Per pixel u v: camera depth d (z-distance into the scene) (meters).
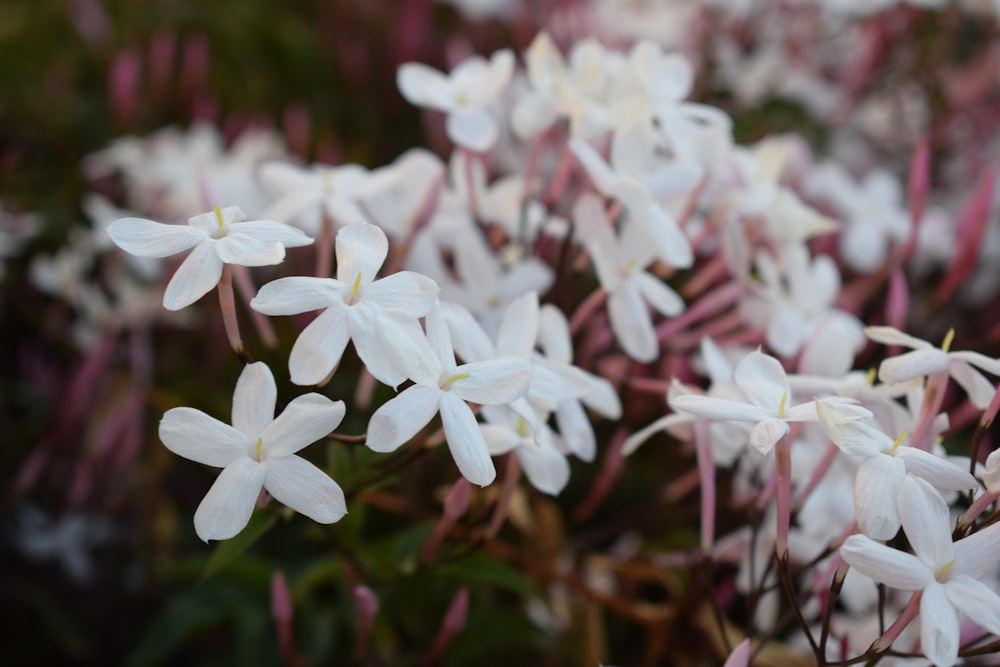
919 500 0.16
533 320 0.18
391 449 0.16
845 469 0.20
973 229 0.25
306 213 0.23
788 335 0.22
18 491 0.27
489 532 0.20
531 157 0.22
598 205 0.21
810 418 0.17
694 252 0.25
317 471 0.16
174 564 0.26
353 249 0.17
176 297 0.16
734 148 0.24
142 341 0.28
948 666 0.15
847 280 0.30
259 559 0.25
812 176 0.30
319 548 0.26
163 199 0.29
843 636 0.18
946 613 0.15
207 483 0.30
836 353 0.21
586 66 0.22
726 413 0.17
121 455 0.27
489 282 0.21
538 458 0.18
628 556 0.26
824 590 0.19
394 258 0.22
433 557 0.21
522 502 0.25
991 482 0.16
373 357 0.16
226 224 0.17
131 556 0.29
